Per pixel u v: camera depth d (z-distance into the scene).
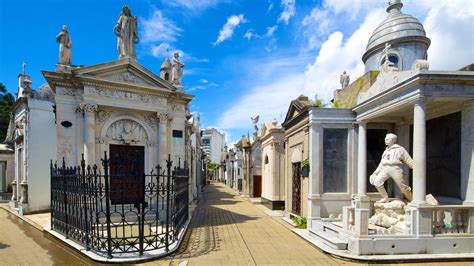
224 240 9.45
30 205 14.84
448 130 8.77
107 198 7.13
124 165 12.26
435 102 8.24
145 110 12.54
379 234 7.50
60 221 9.64
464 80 7.41
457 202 8.20
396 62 14.09
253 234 10.45
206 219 13.99
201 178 36.28
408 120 10.43
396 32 14.20
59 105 11.16
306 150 11.49
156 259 7.25
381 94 8.84
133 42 13.12
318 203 10.70
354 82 12.53
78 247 7.97
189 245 8.76
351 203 10.72
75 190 8.39
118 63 11.86
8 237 9.75
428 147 9.68
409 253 7.34
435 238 7.38
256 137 25.41
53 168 10.66
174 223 9.02
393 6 15.30
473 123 7.71
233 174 41.50
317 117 10.91
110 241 7.15
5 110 32.47
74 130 11.31
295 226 11.84
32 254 7.76
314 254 7.82
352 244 7.55
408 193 8.70
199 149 31.66
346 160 11.00
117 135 12.19
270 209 18.17
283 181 18.30
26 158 15.08
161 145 12.85
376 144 11.11
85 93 11.21
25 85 15.47
